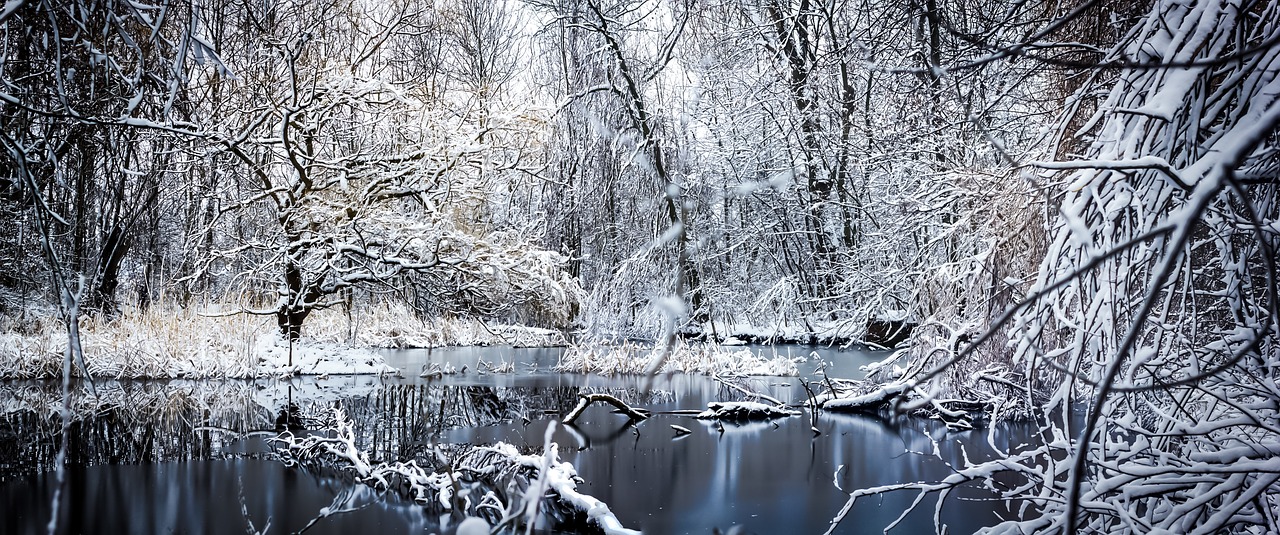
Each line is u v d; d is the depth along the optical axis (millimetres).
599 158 21312
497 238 17453
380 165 16484
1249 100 3693
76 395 11859
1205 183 1649
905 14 8188
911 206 13148
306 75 15961
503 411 12086
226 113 14641
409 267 15805
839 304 19125
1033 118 8891
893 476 8711
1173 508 4004
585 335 20000
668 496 8016
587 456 9609
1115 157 3871
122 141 9109
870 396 12312
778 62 19781
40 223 4645
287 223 16141
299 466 8570
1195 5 3783
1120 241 3938
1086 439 1752
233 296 16750
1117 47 4098
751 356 16672
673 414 12180
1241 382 4156
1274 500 3982
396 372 14984
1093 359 4184
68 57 6715
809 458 9516
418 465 8625
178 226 20109
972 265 8891
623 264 20297
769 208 21344
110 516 6906
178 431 9969
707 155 20281
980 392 10156
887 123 14188
